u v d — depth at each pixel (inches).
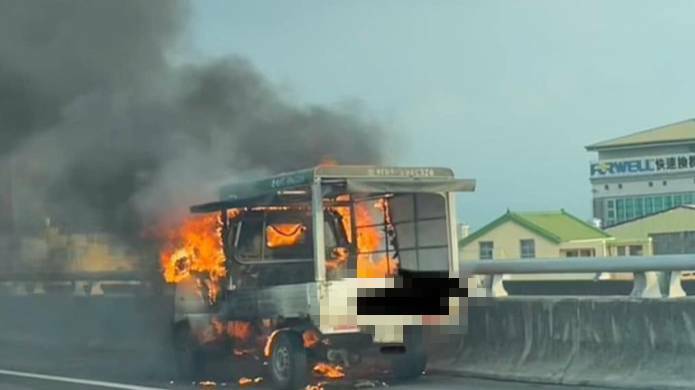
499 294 570.3
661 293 508.1
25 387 571.5
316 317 491.8
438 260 540.4
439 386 524.1
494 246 1996.8
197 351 592.1
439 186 520.1
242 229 563.2
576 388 503.2
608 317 506.6
